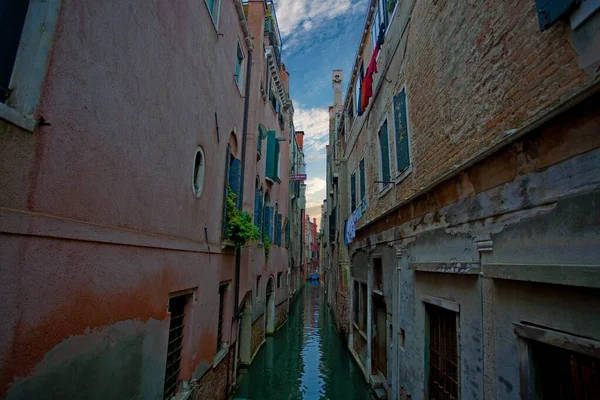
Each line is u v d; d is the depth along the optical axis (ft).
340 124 56.85
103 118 9.75
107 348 10.02
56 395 7.97
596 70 7.42
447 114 15.57
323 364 38.19
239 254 29.27
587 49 7.72
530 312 9.23
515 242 9.95
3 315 6.57
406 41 21.71
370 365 29.43
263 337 44.34
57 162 7.99
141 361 12.03
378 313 29.76
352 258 43.32
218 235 22.58
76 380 8.66
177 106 15.26
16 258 6.89
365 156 35.14
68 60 8.29
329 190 80.79
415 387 17.97
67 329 8.35
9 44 7.34
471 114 13.33
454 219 14.03
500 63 11.41
